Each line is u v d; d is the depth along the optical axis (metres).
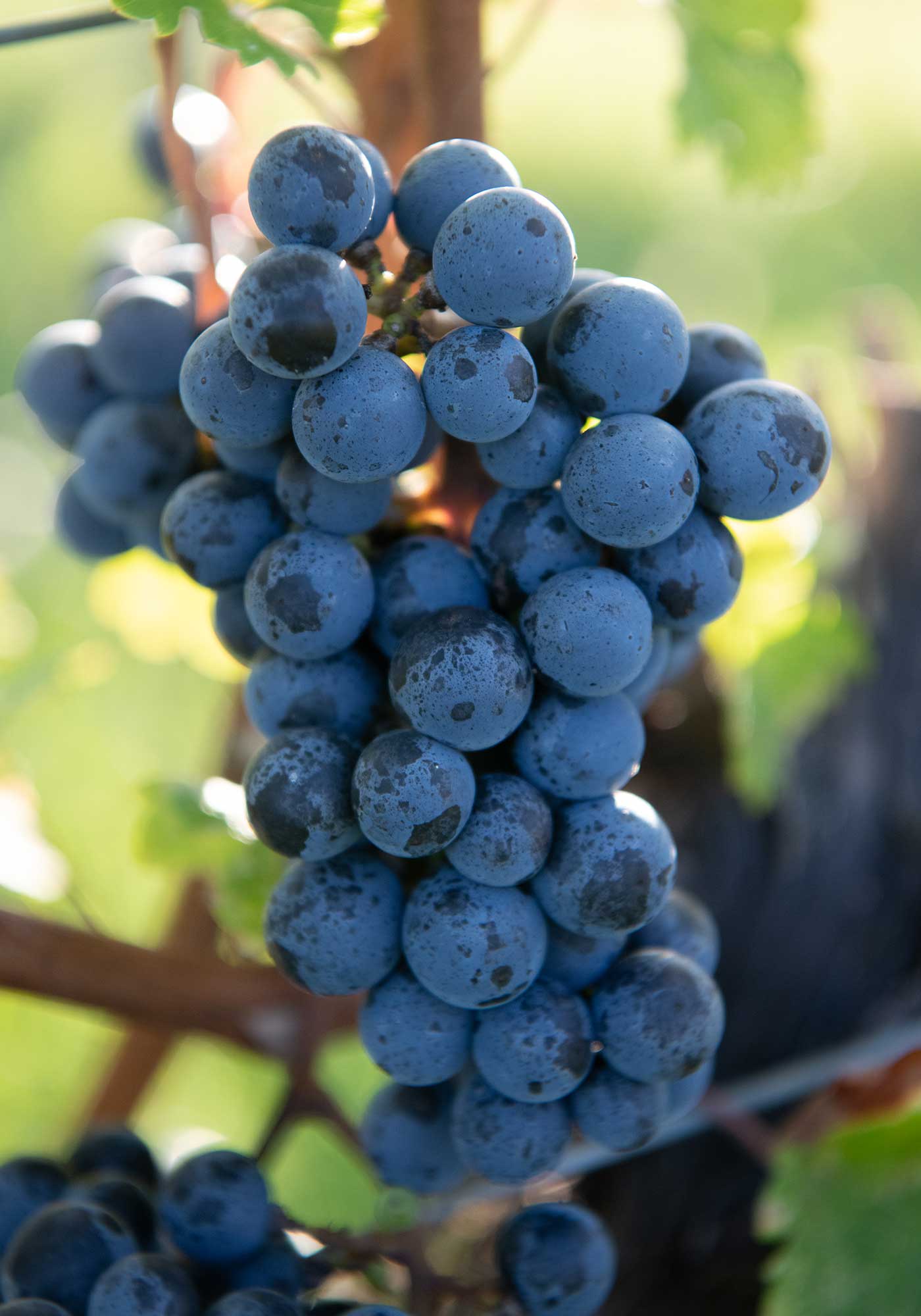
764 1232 0.38
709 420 0.31
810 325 1.04
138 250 0.39
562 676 0.31
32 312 1.08
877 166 1.20
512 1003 0.32
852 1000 0.43
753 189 0.43
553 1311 0.34
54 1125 0.58
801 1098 0.42
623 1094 0.33
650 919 0.32
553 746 0.31
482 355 0.30
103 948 0.38
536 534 0.31
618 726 0.31
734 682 0.42
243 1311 0.32
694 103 0.42
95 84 1.20
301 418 0.30
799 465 0.31
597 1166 0.40
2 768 0.45
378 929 0.32
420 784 0.30
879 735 0.43
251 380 0.30
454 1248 0.41
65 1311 0.33
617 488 0.30
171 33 0.34
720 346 0.32
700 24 0.41
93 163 1.17
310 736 0.31
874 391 0.44
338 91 0.40
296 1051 0.39
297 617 0.31
